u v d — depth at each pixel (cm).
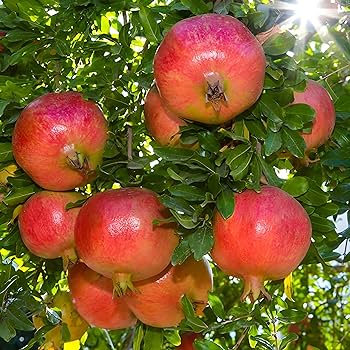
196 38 64
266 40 72
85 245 69
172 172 69
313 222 76
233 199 66
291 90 71
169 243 70
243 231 65
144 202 69
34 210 77
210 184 67
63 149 73
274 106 71
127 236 68
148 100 78
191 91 65
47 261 91
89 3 84
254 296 66
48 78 86
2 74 91
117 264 68
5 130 83
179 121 76
